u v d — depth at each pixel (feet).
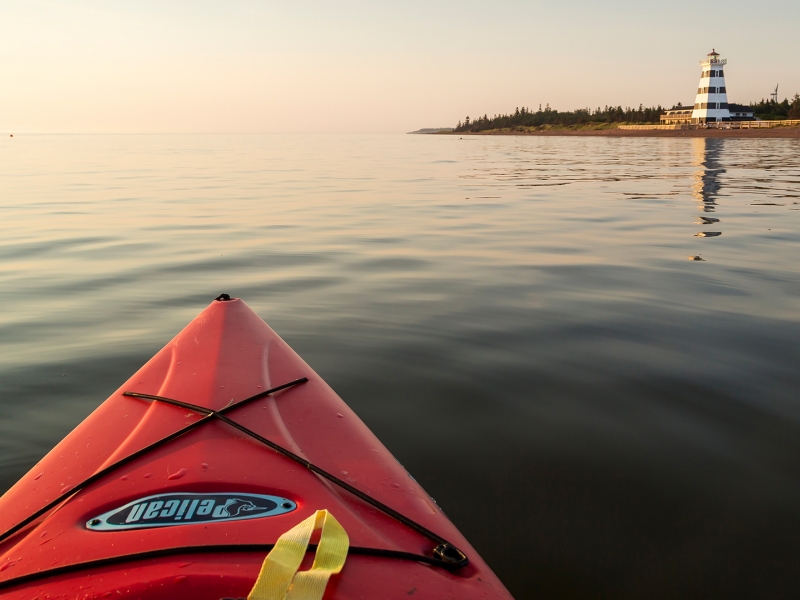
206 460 5.50
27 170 60.39
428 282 17.37
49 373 11.10
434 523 5.11
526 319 14.12
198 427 6.13
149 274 18.21
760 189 41.47
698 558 6.67
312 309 14.84
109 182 46.93
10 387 10.52
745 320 13.97
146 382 7.44
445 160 83.35
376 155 97.25
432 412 9.76
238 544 4.30
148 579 3.98
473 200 36.37
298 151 111.34
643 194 39.22
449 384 10.72
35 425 9.27
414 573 4.34
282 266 19.26
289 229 25.95
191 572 4.02
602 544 6.87
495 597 4.29
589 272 18.51
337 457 5.93
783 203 33.96
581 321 13.98
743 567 6.55
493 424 9.40
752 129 180.34
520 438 9.01
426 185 45.98
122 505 4.90
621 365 11.49
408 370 11.28
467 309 14.85
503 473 8.17
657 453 8.62
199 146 138.82
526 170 63.21
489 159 86.02
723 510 7.44
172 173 57.00
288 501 5.01
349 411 7.01
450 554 4.62
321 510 4.60
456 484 7.93
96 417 6.66
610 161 78.23
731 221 27.84
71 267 19.04
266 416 6.48
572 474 8.15
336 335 13.05
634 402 10.07
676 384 10.68
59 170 60.59
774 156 82.53
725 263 19.51
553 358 11.83
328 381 10.80
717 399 10.12
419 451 8.67
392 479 5.70
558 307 15.01
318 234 24.80
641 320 14.03
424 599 4.09
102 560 4.15
